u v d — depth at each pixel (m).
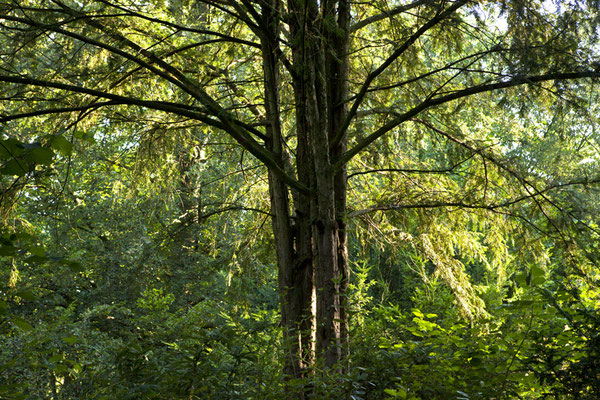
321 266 5.80
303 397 5.29
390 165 8.76
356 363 5.64
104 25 6.96
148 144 8.48
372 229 9.31
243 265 9.27
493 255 8.84
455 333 4.14
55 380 7.64
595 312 3.92
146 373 4.21
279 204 7.05
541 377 3.82
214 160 13.10
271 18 6.63
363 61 8.69
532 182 7.04
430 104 5.75
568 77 5.29
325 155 5.84
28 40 6.43
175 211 13.09
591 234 5.97
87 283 14.80
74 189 14.96
